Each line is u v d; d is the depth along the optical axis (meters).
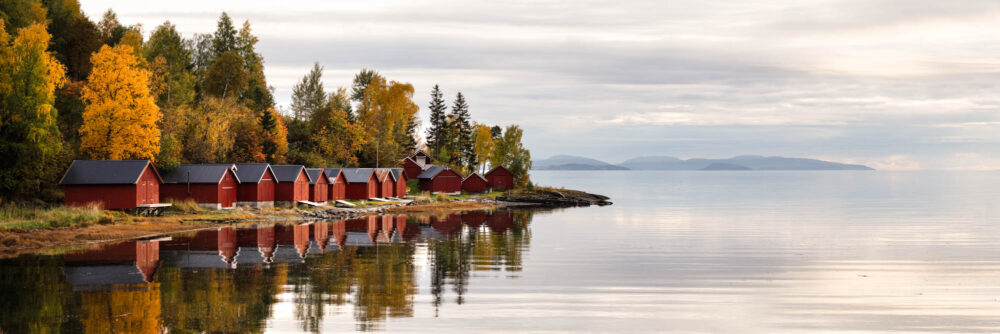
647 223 78.19
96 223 54.28
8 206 55.91
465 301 30.20
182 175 72.00
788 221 83.69
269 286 32.31
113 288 30.91
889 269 42.44
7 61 60.25
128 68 70.06
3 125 59.62
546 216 88.00
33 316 25.61
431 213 89.12
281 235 54.47
